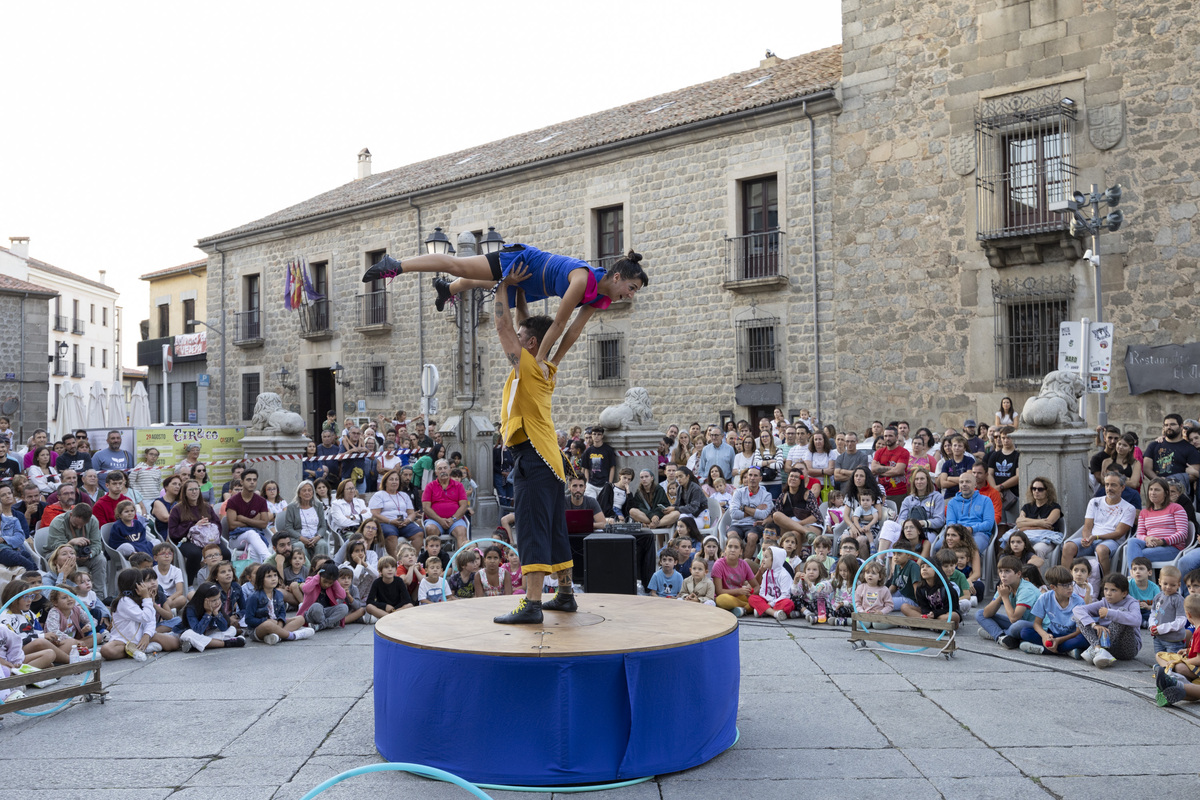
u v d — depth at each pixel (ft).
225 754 16.34
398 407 85.40
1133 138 47.42
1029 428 33.22
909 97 55.21
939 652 23.67
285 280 95.55
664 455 46.73
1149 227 46.96
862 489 32.99
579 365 71.61
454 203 80.12
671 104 75.66
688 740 15.12
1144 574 24.21
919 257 54.90
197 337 115.14
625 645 14.65
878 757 15.70
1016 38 51.16
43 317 104.01
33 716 18.92
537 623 16.47
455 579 29.84
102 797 14.25
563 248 72.59
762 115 60.64
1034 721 17.67
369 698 20.08
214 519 32.17
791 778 14.75
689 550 30.86
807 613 28.09
